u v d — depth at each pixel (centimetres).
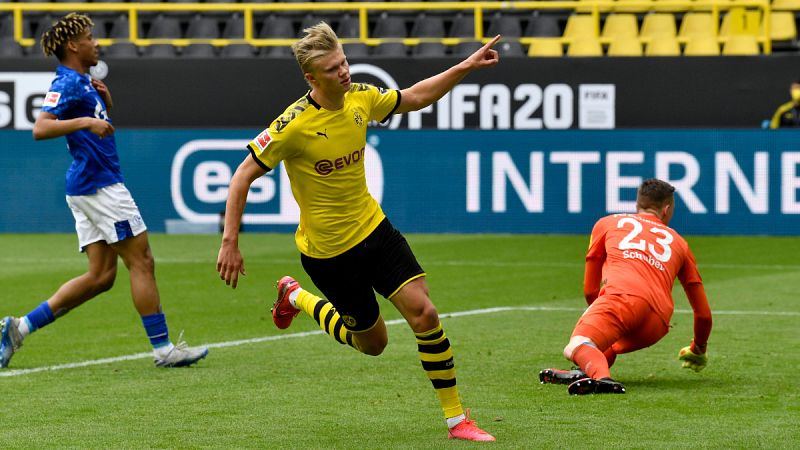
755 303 3778
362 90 2034
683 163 6022
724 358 2773
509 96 6328
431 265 4916
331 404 2277
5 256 5322
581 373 2434
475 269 4781
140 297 2684
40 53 7156
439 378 1969
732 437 1962
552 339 3095
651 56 6297
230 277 1930
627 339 2434
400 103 2072
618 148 6053
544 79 6319
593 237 2519
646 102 6316
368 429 2053
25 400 2319
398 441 1958
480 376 2566
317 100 1955
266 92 6438
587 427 2044
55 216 6350
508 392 2381
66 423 2103
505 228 6147
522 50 7094
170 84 6450
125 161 6269
